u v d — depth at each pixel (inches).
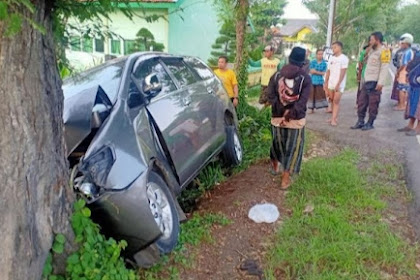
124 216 122.6
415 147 268.5
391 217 174.1
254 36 661.9
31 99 90.9
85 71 172.7
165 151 157.6
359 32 1202.0
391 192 197.9
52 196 100.4
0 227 85.5
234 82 293.4
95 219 122.0
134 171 127.4
